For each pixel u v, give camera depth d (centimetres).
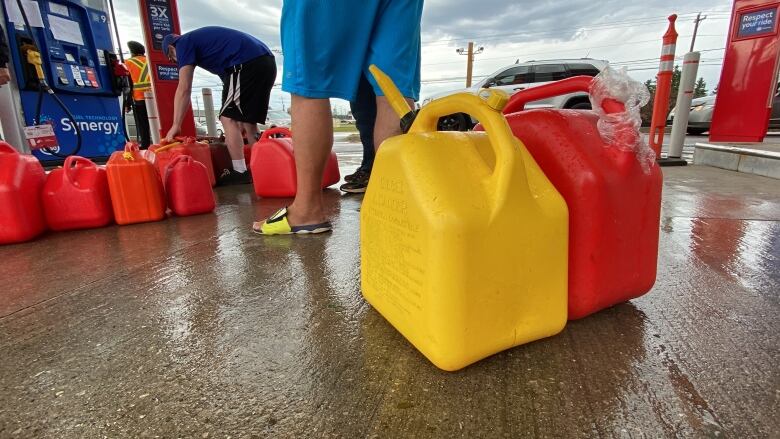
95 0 428
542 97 104
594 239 89
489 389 75
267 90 342
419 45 178
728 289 115
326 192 300
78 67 416
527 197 79
